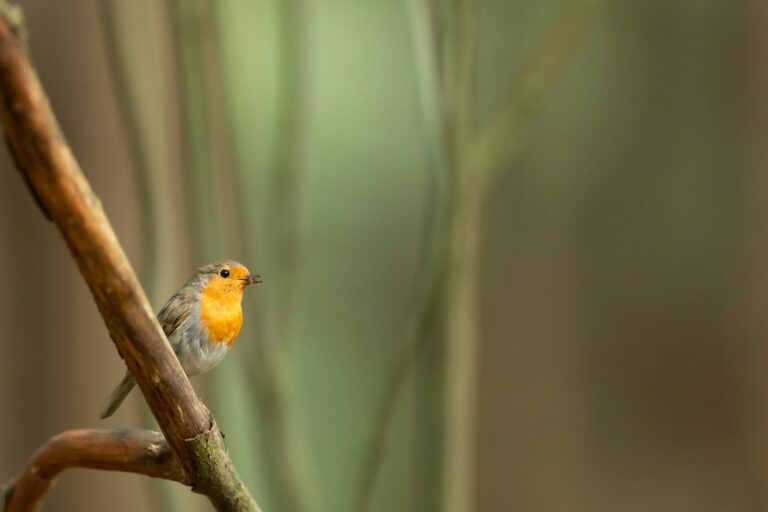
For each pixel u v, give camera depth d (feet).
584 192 61.52
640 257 60.90
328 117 52.70
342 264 59.62
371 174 56.18
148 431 12.25
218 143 21.22
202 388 23.43
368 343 58.54
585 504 60.49
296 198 20.90
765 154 56.80
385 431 19.42
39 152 9.30
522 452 61.21
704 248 59.47
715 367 59.21
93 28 40.81
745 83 57.21
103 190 40.16
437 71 19.62
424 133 19.26
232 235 21.59
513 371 62.23
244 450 22.09
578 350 62.34
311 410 54.54
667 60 59.31
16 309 42.01
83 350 42.39
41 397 42.09
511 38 54.80
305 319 58.23
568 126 59.88
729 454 58.70
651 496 59.31
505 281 62.39
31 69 8.95
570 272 62.34
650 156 60.23
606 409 61.67
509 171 61.00
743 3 56.85
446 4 19.16
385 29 51.26
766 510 57.36
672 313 60.34
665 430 60.39
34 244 42.27
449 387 19.62
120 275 10.22
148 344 10.85
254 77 27.81
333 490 48.21
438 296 19.24
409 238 59.16
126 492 41.32
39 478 12.83
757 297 57.72
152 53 20.47
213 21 20.44
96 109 40.55
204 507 21.20
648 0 59.11
